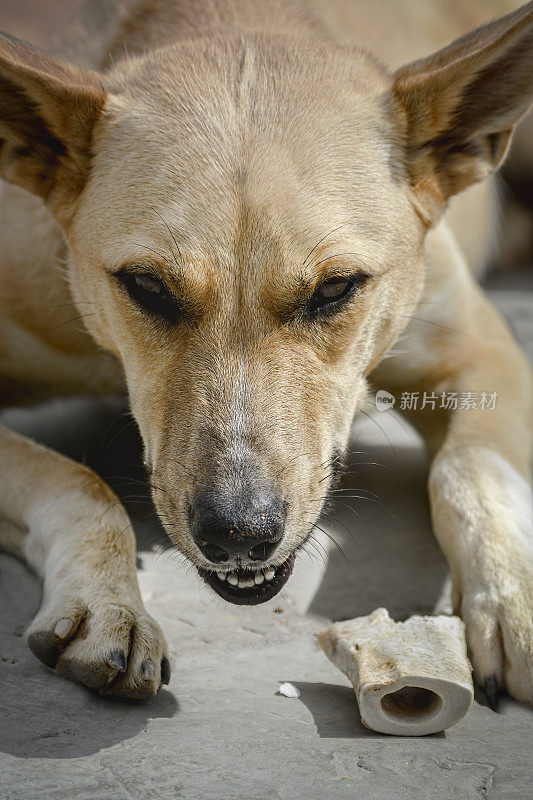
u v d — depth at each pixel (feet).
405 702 12.25
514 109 16.43
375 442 22.98
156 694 12.64
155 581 16.22
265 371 13.99
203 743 11.30
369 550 17.88
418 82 15.79
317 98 15.66
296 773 10.72
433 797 10.42
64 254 17.63
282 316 14.23
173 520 13.35
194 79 15.89
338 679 13.52
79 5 22.72
